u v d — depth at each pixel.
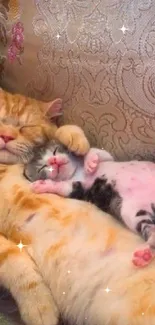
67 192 0.30
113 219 0.28
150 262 0.24
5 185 0.31
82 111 0.33
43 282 0.27
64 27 0.33
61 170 0.31
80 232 0.27
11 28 0.36
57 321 0.26
